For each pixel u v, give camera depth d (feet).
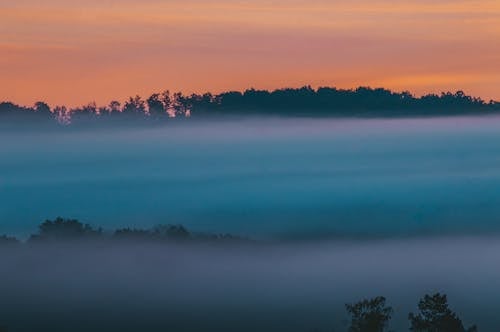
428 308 465.06
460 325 464.24
